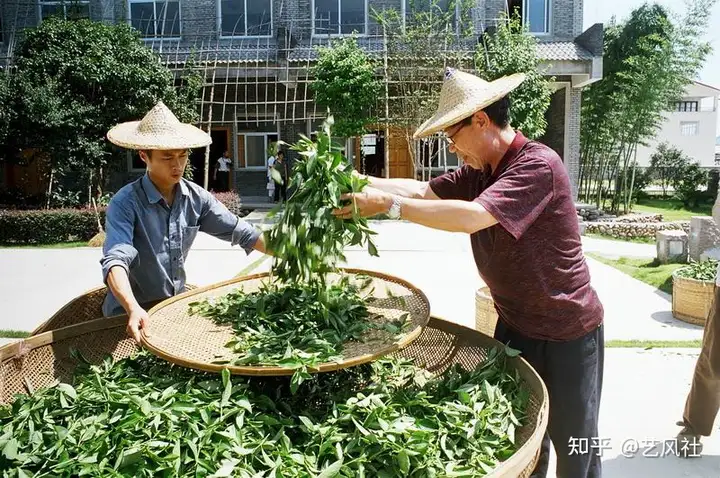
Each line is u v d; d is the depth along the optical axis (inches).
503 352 95.5
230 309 105.7
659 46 675.4
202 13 658.2
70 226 473.1
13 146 479.2
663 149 855.1
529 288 90.7
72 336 108.8
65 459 74.9
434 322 112.5
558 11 636.7
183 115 530.9
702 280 224.8
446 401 90.0
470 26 578.2
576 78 611.8
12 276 326.3
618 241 483.5
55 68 481.4
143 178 112.7
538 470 108.6
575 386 94.5
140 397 86.7
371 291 111.1
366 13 650.8
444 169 645.3
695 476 120.2
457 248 392.2
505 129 91.0
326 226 94.6
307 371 80.0
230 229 121.3
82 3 647.1
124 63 499.8
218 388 88.0
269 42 655.8
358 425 80.0
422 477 73.9
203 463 74.4
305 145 99.7
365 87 540.4
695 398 126.3
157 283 115.0
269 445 78.5
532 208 84.3
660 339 207.8
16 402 90.1
